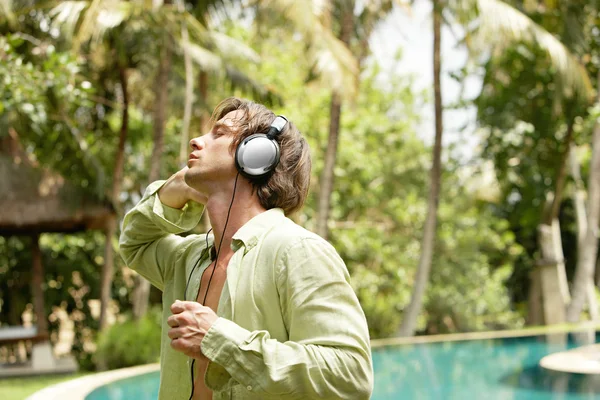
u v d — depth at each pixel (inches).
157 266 67.4
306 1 379.2
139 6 380.5
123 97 474.0
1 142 391.5
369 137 633.0
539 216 623.5
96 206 399.5
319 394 48.6
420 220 623.8
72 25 367.9
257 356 48.9
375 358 361.7
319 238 54.0
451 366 327.6
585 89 482.9
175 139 570.6
